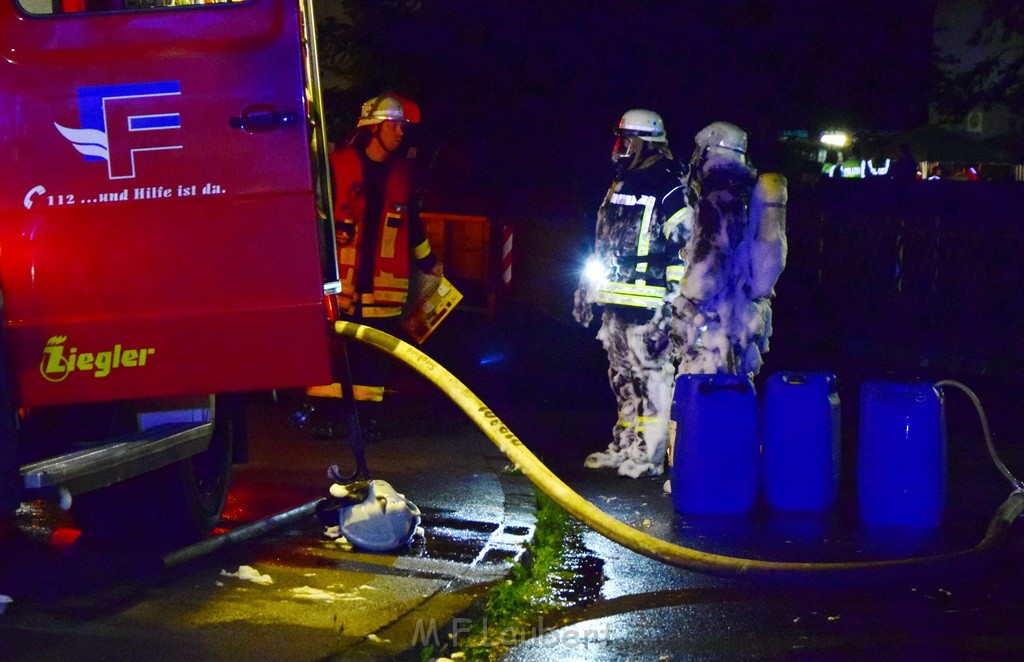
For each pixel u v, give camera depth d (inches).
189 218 202.2
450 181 713.6
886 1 716.0
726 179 301.3
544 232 617.6
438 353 537.6
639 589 229.5
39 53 200.2
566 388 468.4
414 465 327.9
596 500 294.8
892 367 531.2
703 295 301.7
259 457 331.0
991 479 325.7
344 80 740.7
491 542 251.4
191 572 224.1
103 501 238.2
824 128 756.6
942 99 860.0
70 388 202.1
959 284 592.7
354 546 240.7
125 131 201.3
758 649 198.5
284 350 203.8
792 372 292.5
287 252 203.2
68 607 201.9
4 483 193.3
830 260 631.8
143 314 202.4
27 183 201.2
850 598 225.6
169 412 232.4
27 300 201.3
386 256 345.4
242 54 201.6
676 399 283.1
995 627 211.0
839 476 291.7
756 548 257.8
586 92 709.3
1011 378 502.0
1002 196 759.7
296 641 186.7
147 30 201.0
